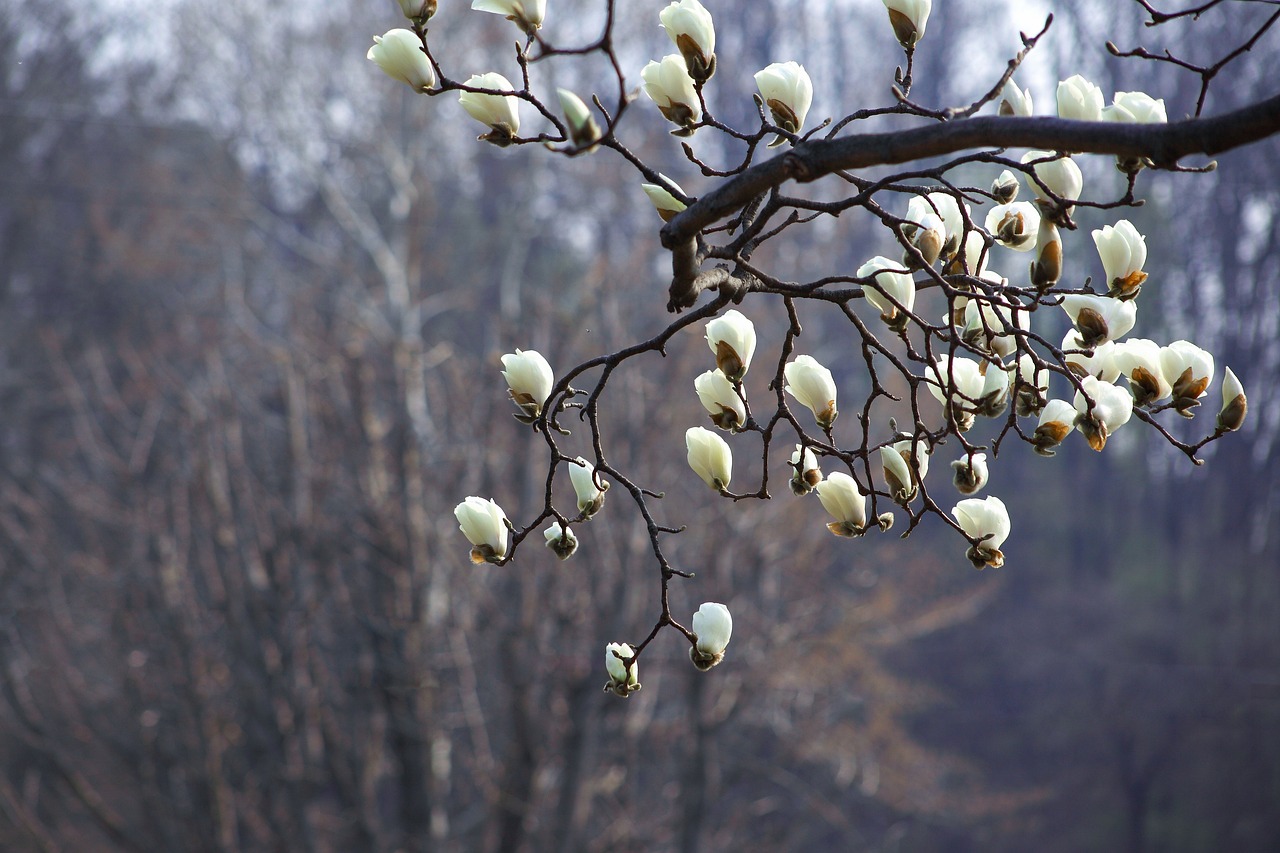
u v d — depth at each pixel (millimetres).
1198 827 27016
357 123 20688
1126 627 29906
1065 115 2162
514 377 2365
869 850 19125
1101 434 2283
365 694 13039
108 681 13539
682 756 14336
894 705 18000
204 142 25359
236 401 15180
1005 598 30078
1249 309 32281
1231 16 28750
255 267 24016
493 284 24141
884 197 11781
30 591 14188
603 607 12648
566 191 22656
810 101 2236
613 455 13211
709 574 13523
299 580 12852
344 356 13922
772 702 15523
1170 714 27484
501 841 12812
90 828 15078
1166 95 29234
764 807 15922
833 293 2229
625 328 13953
